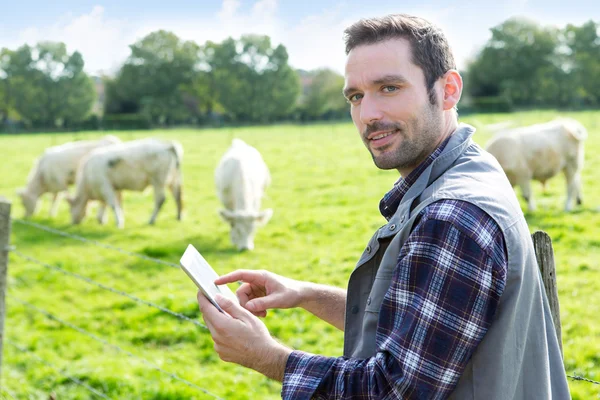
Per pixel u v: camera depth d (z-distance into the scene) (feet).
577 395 15.31
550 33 266.16
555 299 7.05
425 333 4.73
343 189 52.60
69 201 47.19
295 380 5.07
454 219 4.78
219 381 18.37
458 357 4.72
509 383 4.93
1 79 266.57
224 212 36.14
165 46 279.90
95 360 20.79
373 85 5.36
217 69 276.62
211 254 35.35
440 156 5.44
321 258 32.76
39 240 41.81
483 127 57.16
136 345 22.24
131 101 276.21
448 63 5.51
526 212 39.55
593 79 253.24
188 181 63.21
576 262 28.22
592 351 18.70
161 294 28.07
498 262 4.76
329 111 252.62
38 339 23.16
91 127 217.97
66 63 268.00
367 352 5.31
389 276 5.24
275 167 67.87
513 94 255.70
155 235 41.60
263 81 271.69
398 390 4.75
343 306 6.95
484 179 5.18
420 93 5.34
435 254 4.78
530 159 39.60
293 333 21.89
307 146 90.63
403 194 5.64
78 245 39.70
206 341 21.97
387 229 5.42
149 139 46.55
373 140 5.48
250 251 35.45
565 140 39.42
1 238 13.03
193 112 281.54
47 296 29.01
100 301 27.73
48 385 18.66
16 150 112.27
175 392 17.54
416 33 5.36
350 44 5.59
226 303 5.52
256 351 5.32
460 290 4.69
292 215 43.83
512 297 4.87
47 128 225.56
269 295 6.77
